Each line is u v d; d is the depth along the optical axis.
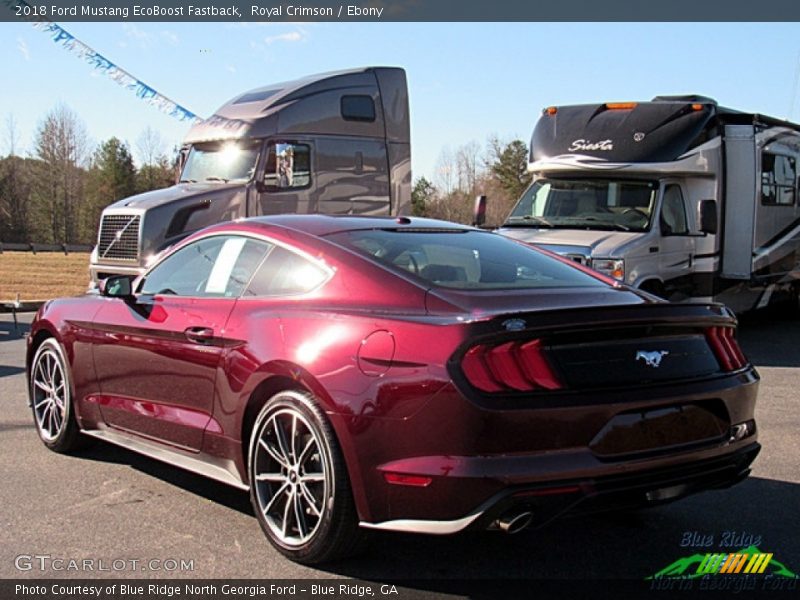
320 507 3.91
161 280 5.26
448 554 4.17
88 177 72.62
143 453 5.09
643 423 3.67
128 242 11.73
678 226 10.84
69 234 71.56
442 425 3.47
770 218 12.20
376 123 13.82
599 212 10.77
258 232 4.76
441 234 4.82
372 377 3.69
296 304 4.24
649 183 10.67
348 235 4.54
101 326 5.36
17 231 69.94
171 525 4.54
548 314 3.55
